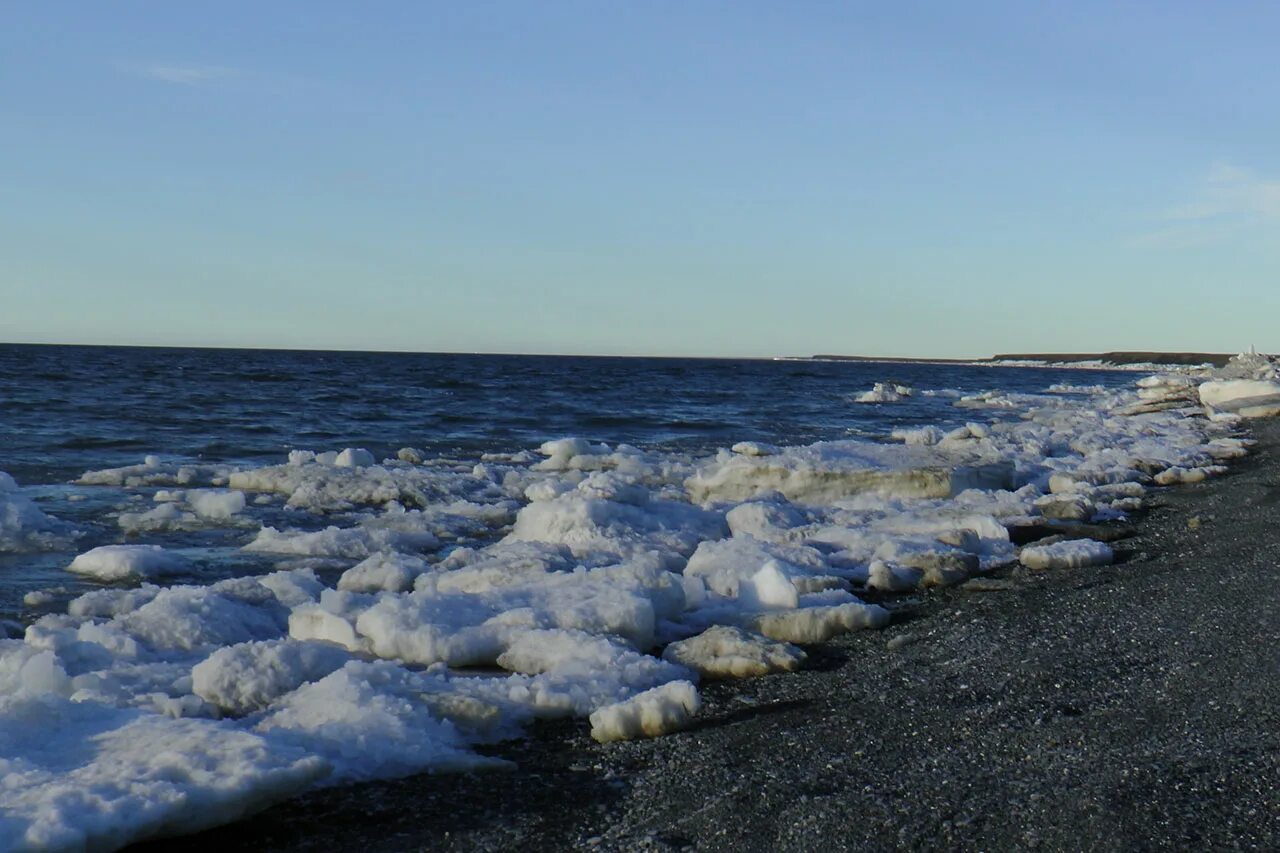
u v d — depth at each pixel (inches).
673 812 153.1
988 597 292.0
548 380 2242.9
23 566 344.8
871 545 350.0
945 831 138.0
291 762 158.6
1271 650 213.3
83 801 140.7
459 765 171.8
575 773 171.3
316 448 761.6
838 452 500.1
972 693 201.0
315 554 371.6
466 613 244.4
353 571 310.7
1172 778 148.4
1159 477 527.8
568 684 206.2
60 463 634.8
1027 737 173.3
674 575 273.6
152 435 814.5
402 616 235.1
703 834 144.1
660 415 1202.6
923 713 191.3
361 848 145.0
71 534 394.9
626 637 243.4
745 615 263.1
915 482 455.5
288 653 209.2
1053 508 421.7
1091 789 146.3
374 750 172.7
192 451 720.3
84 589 314.0
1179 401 1089.4
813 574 310.7
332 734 175.3
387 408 1216.8
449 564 323.3
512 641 233.1
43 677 196.4
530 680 210.8
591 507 364.5
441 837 148.2
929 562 322.0
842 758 170.1
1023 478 514.6
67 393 1317.7
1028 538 384.2
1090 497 459.8
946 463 485.4
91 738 165.0
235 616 255.1
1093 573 317.4
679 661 229.9
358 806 157.8
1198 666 206.2
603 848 142.4
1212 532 372.2
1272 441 725.9
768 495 442.6
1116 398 1334.9
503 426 1004.6
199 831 148.4
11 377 1732.3
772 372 3814.0
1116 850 129.0
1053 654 223.1
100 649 225.8
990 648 232.8
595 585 264.8
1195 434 772.6
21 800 139.9
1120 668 209.6
